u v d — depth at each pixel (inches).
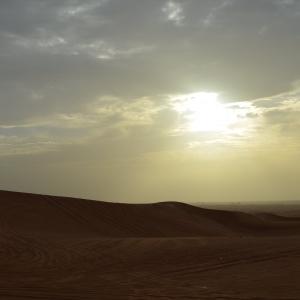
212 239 847.7
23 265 540.7
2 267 522.3
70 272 493.7
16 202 1365.7
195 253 640.4
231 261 566.9
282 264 522.6
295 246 684.7
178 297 343.3
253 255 607.5
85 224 1322.6
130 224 1494.8
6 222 1098.7
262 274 456.8
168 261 579.2
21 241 782.5
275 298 334.6
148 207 1961.1
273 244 718.5
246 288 379.9
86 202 1599.4
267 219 2316.7
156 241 805.2
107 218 1486.2
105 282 424.8
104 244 761.6
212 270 505.0
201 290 374.9
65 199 1555.1
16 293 351.6
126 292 364.8
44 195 1536.7
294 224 2015.3
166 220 1732.3
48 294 349.4
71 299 331.6
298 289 366.9
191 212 2287.2
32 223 1164.5
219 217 2226.9
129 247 721.0
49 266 536.1
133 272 497.7
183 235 1476.4
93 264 557.9
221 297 342.3
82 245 745.6
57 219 1296.8
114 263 566.6
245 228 2028.8
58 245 738.8
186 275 474.0
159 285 406.0
